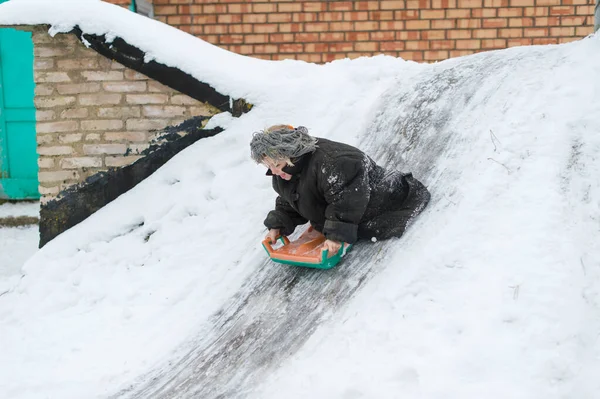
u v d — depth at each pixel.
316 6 7.38
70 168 5.07
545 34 7.23
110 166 5.05
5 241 6.27
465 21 7.27
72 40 5.01
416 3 7.28
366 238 3.56
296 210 3.53
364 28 7.37
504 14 7.24
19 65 7.13
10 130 7.21
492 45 7.29
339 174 3.17
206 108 5.01
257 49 7.48
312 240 3.59
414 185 3.60
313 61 7.45
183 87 4.95
